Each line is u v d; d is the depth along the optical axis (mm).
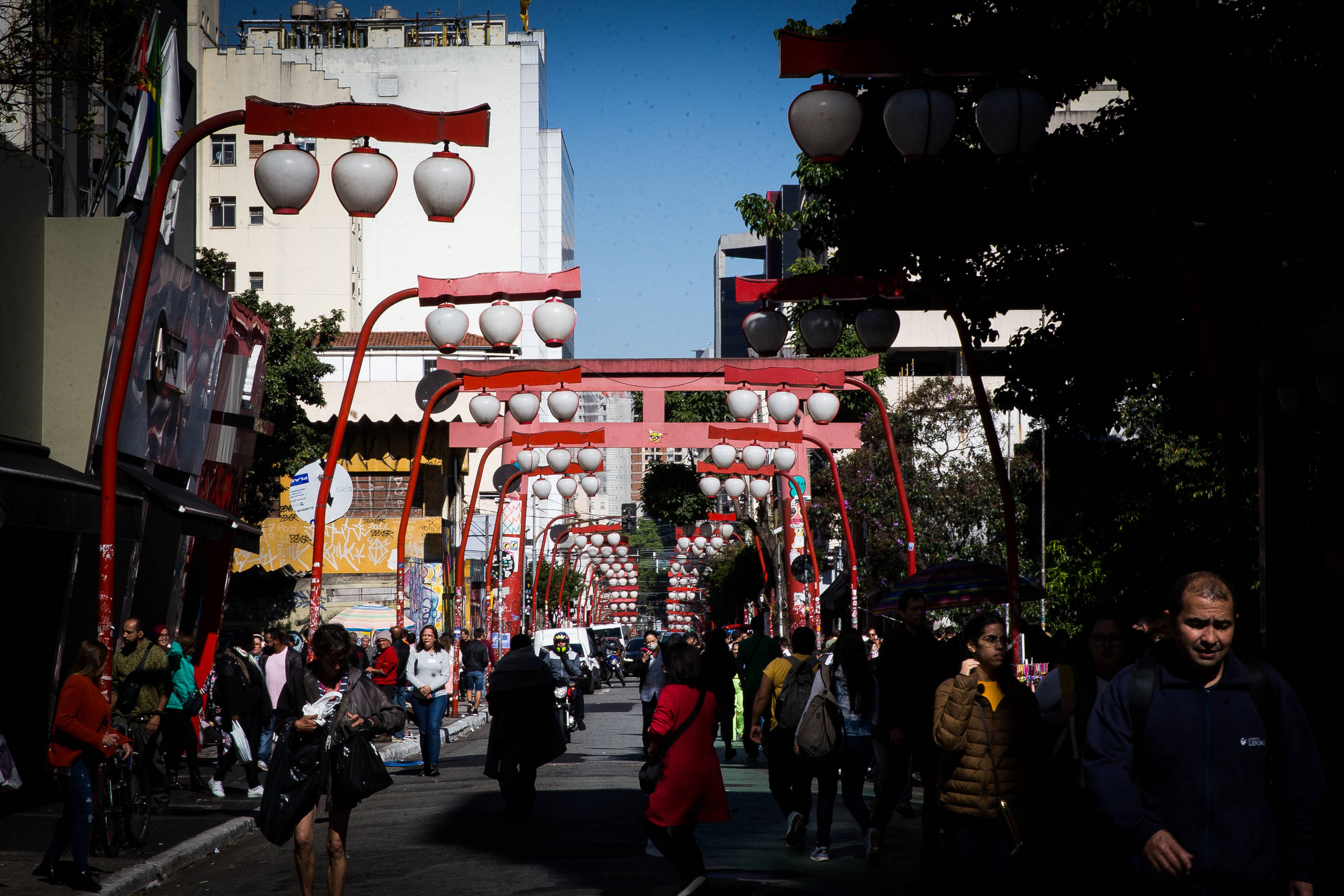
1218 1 10672
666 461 42344
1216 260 11562
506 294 15805
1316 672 9867
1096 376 14289
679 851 8836
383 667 24234
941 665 10703
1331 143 10469
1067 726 7613
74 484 13578
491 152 91875
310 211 71375
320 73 70312
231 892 9836
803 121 8641
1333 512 10438
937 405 38812
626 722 32719
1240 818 4586
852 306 14312
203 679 22547
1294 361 10281
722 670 19812
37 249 16188
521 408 19562
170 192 21547
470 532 63438
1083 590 30625
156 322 18562
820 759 10523
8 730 14977
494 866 10477
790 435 24078
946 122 8508
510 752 13586
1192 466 25125
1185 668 4695
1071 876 7445
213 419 22125
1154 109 9180
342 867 8555
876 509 37562
